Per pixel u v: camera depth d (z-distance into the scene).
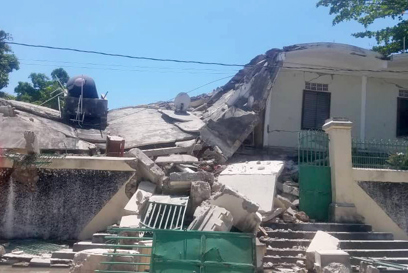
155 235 7.98
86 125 16.70
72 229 12.05
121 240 9.66
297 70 17.91
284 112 17.77
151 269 7.71
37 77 33.28
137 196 11.43
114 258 8.38
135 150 12.64
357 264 11.08
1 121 13.85
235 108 16.00
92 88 17.39
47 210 12.08
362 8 20.58
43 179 12.17
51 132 14.70
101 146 15.04
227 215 10.19
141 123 17.36
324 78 18.12
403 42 19.62
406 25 20.47
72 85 17.23
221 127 15.43
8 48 24.84
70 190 12.20
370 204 13.09
